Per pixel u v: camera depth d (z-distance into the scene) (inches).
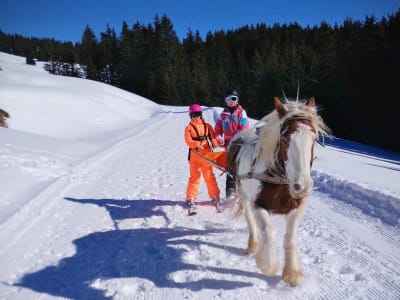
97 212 240.2
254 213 141.6
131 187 305.7
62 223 219.1
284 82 1804.9
